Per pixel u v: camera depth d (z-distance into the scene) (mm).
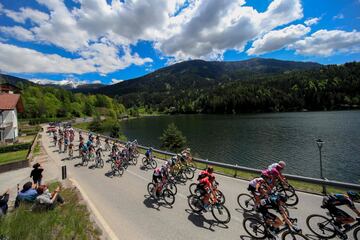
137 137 56719
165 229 6684
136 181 11969
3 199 7508
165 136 32719
